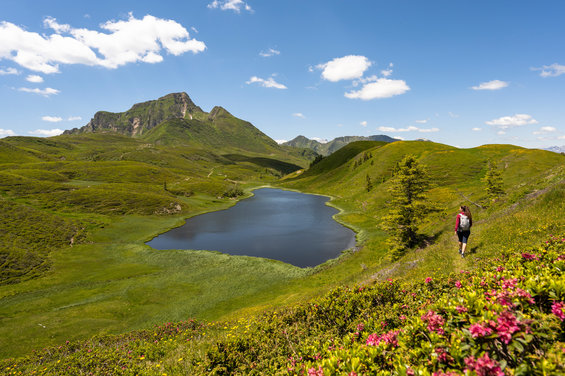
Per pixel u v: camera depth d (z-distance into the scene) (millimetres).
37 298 41844
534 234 12391
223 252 64625
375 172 143750
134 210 107000
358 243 65688
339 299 9359
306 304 10305
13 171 137500
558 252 6902
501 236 13969
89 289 45031
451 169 105188
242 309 33938
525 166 87438
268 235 79812
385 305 8266
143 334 20422
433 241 31797
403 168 41875
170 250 66375
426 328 4324
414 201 39844
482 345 3400
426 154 139875
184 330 19797
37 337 29719
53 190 114438
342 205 121125
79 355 15906
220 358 7637
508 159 100312
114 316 35031
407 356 3982
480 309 4059
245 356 7707
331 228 84875
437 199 70125
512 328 3111
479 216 27188
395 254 37250
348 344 5848
